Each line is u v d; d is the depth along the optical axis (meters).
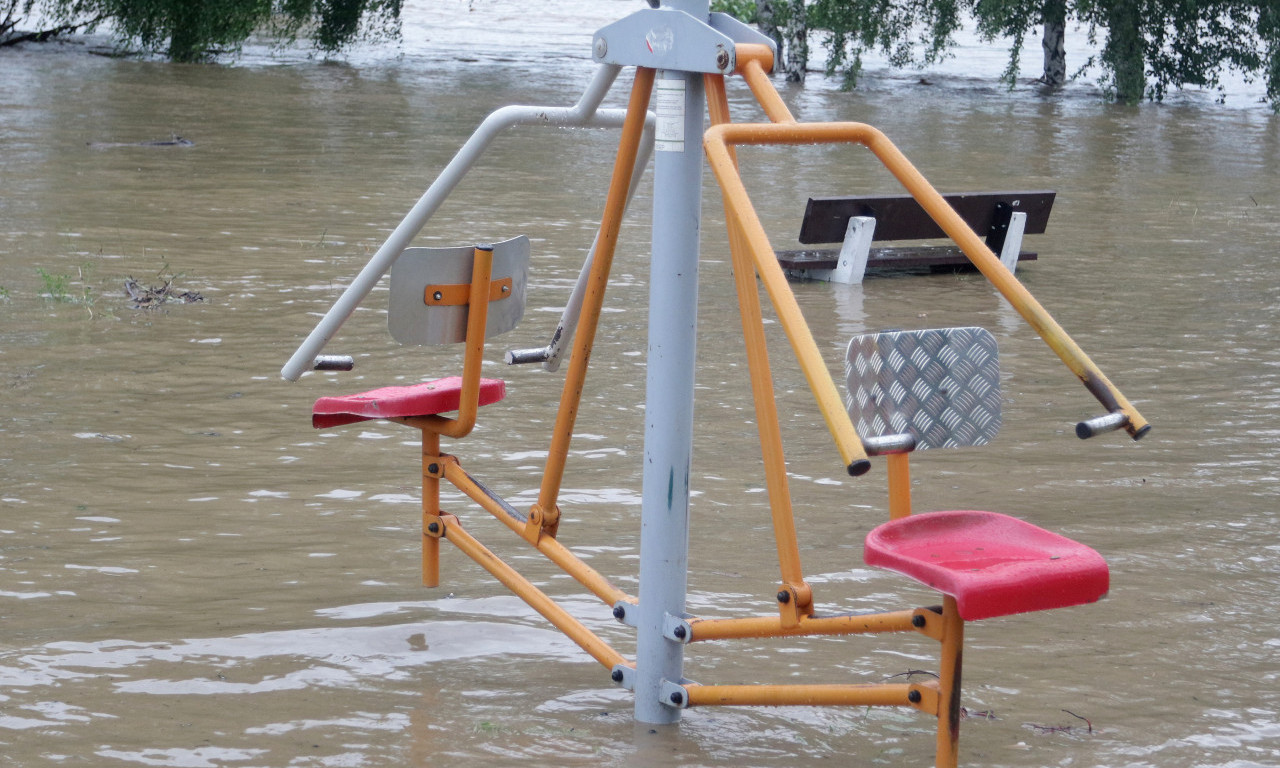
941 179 19.09
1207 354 9.18
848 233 11.48
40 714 3.70
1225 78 38.38
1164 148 23.98
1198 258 13.37
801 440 6.90
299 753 3.52
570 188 16.27
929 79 35.81
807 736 3.74
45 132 19.17
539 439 6.70
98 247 11.52
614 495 5.93
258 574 4.87
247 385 7.48
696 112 3.54
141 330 8.65
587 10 52.81
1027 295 3.20
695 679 4.15
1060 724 3.88
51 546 5.04
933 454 6.73
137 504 5.55
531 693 3.97
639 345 8.77
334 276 10.75
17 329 8.51
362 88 27.91
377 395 4.27
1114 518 5.81
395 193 15.42
